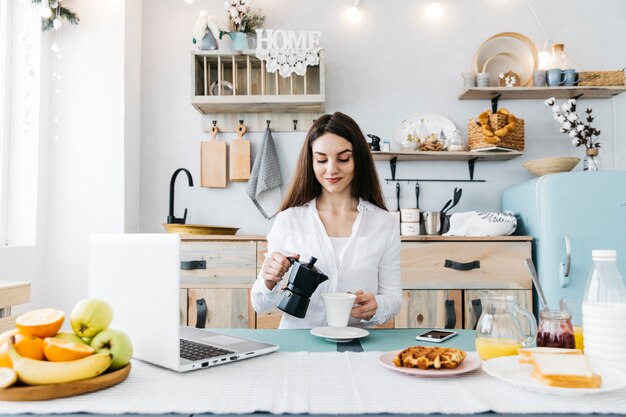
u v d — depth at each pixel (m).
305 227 1.71
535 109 3.02
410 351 0.96
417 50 3.05
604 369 0.84
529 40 2.91
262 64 2.77
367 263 1.64
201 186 2.99
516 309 1.02
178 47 3.04
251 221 3.00
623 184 2.40
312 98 2.74
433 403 0.75
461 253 2.49
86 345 0.84
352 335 1.20
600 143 3.01
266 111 2.97
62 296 2.69
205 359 0.95
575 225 2.40
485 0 3.06
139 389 0.82
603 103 3.03
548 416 0.71
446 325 2.47
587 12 3.06
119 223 2.73
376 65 3.04
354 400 0.76
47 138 2.70
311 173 1.74
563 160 2.65
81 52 2.76
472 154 2.84
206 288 2.49
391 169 2.99
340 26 3.04
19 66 2.56
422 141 2.93
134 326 0.99
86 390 0.80
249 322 2.48
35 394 0.76
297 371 0.92
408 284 2.49
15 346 0.80
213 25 2.73
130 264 0.99
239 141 2.98
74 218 2.72
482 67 2.98
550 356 0.82
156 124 3.01
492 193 3.01
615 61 3.05
